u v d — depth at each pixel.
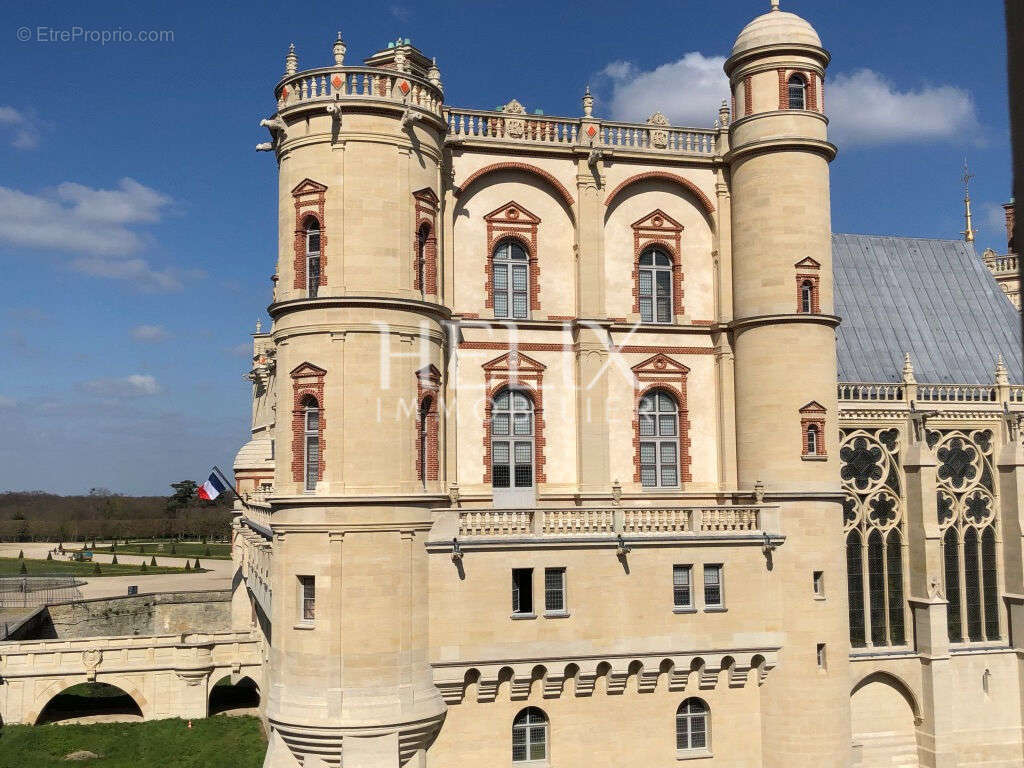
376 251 32.16
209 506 195.88
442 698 31.95
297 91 33.25
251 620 53.38
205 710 50.34
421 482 32.78
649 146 38.88
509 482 36.69
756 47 37.66
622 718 33.69
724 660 34.53
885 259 48.50
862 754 39.50
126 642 49.97
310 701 30.41
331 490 31.27
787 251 36.91
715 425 38.91
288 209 33.12
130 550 148.62
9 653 48.62
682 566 34.53
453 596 32.12
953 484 42.22
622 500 37.12
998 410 42.84
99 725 48.12
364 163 32.31
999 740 40.50
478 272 36.97
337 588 30.75
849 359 44.38
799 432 36.22
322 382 31.83
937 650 39.69
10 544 163.50
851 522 40.78
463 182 36.62
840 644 35.69
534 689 32.97
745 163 38.09
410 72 33.78
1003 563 42.31
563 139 38.06
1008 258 54.84
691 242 39.34
